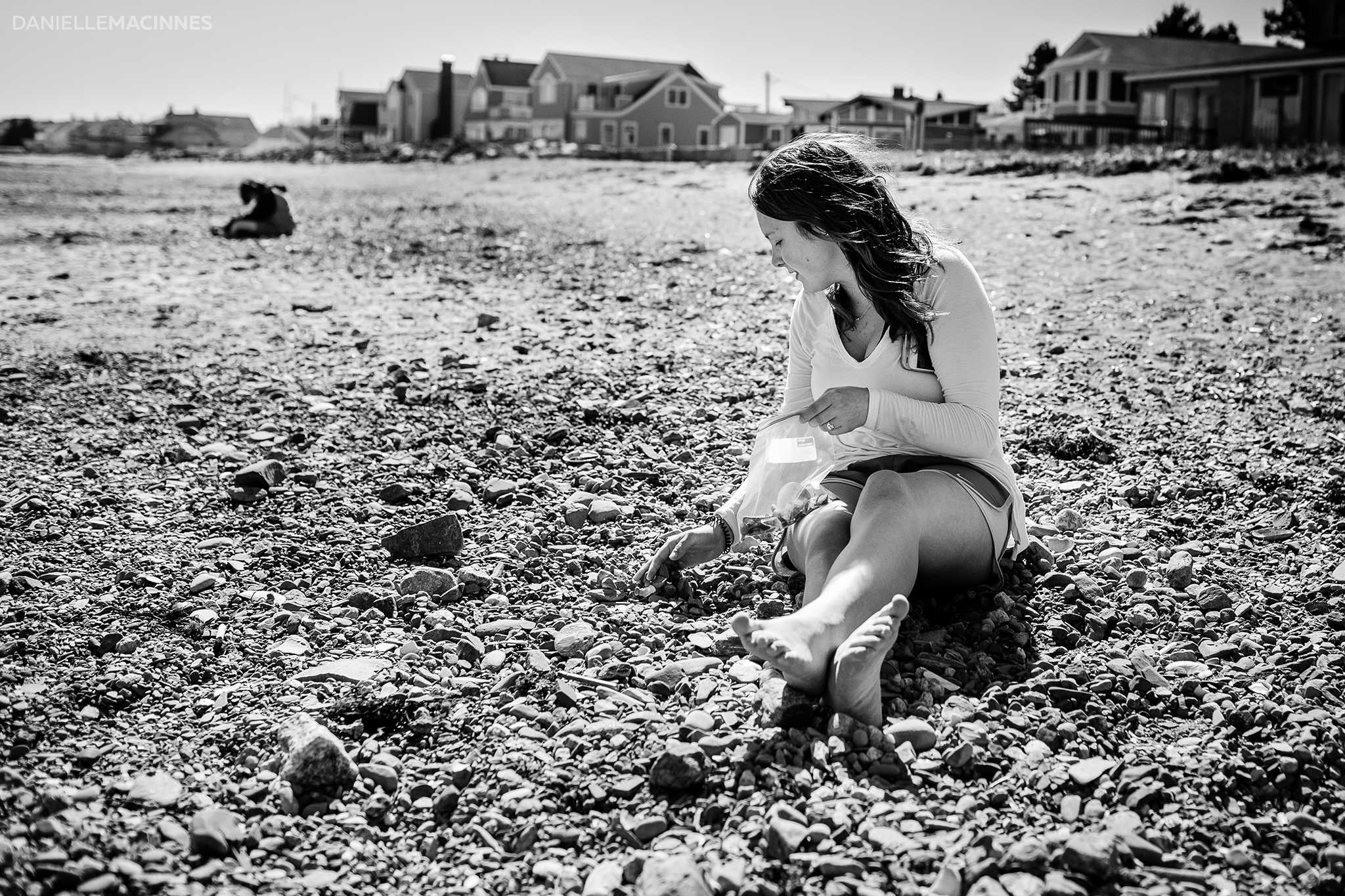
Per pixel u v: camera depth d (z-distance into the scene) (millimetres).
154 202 23141
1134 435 5164
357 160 49000
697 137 78062
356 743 2756
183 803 2494
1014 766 2559
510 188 23453
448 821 2475
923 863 2221
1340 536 3912
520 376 6316
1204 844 2307
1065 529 4039
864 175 3002
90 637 3287
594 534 4082
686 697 2920
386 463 4887
